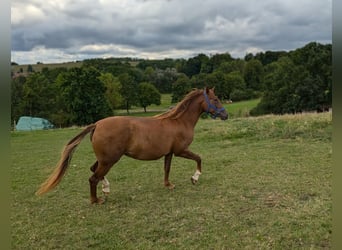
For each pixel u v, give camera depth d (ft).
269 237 12.18
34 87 128.98
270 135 34.47
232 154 27.89
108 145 15.96
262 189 17.97
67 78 111.04
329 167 21.61
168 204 16.47
